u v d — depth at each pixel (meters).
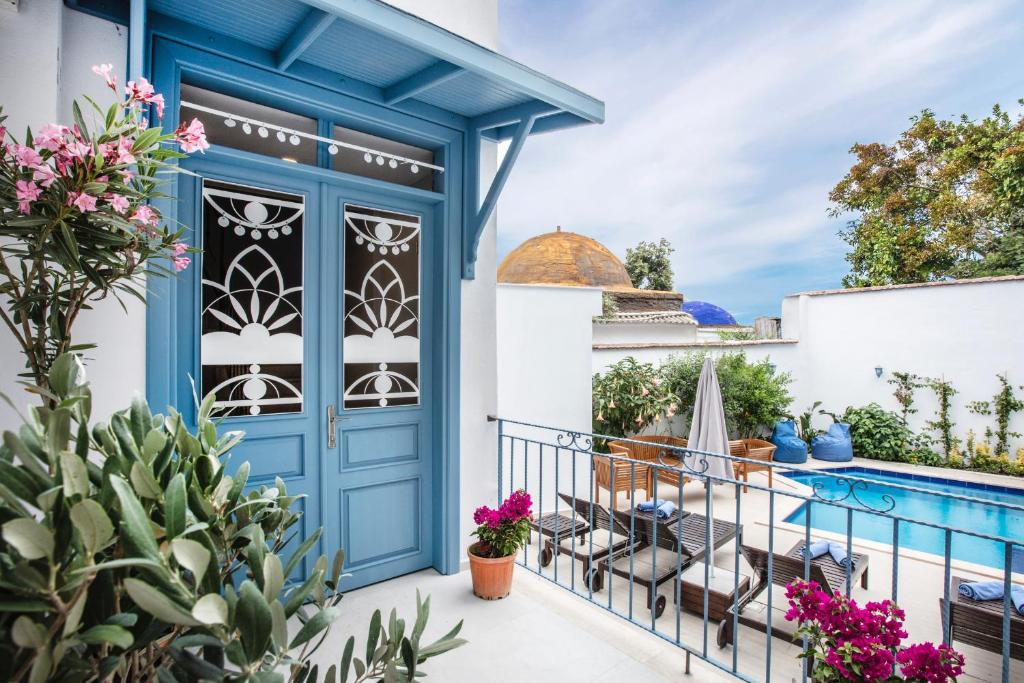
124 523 0.73
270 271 2.79
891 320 10.24
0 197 1.36
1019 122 14.56
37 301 1.52
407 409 3.30
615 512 3.94
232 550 1.19
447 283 3.35
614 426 8.12
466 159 3.43
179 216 2.50
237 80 2.52
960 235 15.09
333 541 3.01
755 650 3.09
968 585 3.04
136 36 1.83
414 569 3.34
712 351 10.08
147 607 0.67
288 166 2.73
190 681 0.98
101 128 2.12
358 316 3.11
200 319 2.57
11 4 1.84
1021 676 2.71
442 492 3.34
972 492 8.45
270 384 2.79
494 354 3.62
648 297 13.83
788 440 9.62
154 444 1.01
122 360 2.19
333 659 2.38
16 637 0.64
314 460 2.94
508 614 2.86
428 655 1.16
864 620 1.73
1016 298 9.06
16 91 1.87
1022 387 8.99
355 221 3.10
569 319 6.48
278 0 2.17
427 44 2.31
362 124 3.04
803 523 6.27
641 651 2.57
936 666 1.62
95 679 0.88
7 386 1.90
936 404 9.77
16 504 0.77
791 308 11.47
